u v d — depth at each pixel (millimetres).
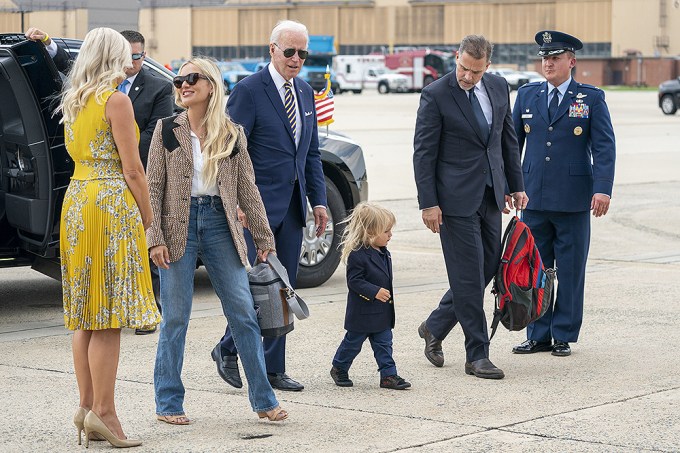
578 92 8828
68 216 6289
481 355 8070
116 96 6195
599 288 11609
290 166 7691
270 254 6973
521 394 7512
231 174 6691
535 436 6449
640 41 113500
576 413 6969
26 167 10047
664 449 6180
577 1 115375
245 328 6746
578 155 8820
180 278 6684
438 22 120500
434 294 11500
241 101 7641
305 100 7844
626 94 81875
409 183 22672
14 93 9695
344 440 6402
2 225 10383
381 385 7723
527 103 8969
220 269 6715
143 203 6309
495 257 8281
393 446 6262
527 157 8977
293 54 7648
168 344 6750
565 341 8773
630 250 14398
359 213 7676
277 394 7562
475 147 8109
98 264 6246
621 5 113625
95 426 6230
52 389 7652
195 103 6586
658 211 18328
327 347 9031
